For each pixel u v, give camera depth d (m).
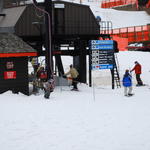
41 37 22.12
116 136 9.98
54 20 22.56
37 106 14.73
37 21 22.41
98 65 21.75
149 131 10.51
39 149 8.78
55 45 26.20
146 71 30.23
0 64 18.22
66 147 8.95
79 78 23.83
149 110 13.95
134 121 11.89
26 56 18.73
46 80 19.75
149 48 44.47
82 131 10.55
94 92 19.88
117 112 13.52
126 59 35.03
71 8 23.67
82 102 16.03
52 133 10.33
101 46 21.72
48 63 20.52
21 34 22.16
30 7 22.44
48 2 20.64
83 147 8.95
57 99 16.91
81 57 23.67
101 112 13.51
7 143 9.33
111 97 17.81
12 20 22.67
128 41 48.19
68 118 12.37
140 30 49.53
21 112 13.38
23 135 10.12
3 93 18.11
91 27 24.50
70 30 23.73
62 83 22.45
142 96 18.20
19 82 18.66
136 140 9.56
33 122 11.73
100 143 9.30
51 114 13.04
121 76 27.50
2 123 11.61
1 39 18.98
